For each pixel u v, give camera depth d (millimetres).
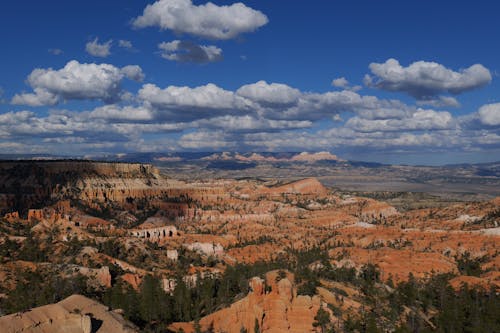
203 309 143875
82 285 143875
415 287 170125
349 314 134625
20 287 135250
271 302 129125
